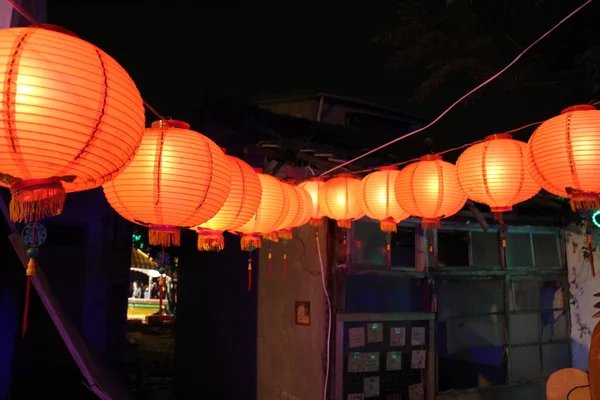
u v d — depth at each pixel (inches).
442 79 293.7
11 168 82.8
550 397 197.6
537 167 143.8
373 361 267.6
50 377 283.1
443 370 335.6
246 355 328.2
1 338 239.9
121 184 124.6
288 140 278.2
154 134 128.3
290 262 294.8
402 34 305.7
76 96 83.1
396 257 300.4
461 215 302.7
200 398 386.6
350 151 285.0
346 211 229.1
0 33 84.7
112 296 337.7
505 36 292.0
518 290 324.8
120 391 221.9
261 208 198.5
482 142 176.4
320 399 255.3
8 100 78.5
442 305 295.1
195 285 423.2
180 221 130.0
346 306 268.2
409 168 196.9
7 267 241.8
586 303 325.7
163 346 667.4
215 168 131.4
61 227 321.7
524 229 329.1
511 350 313.3
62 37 86.8
